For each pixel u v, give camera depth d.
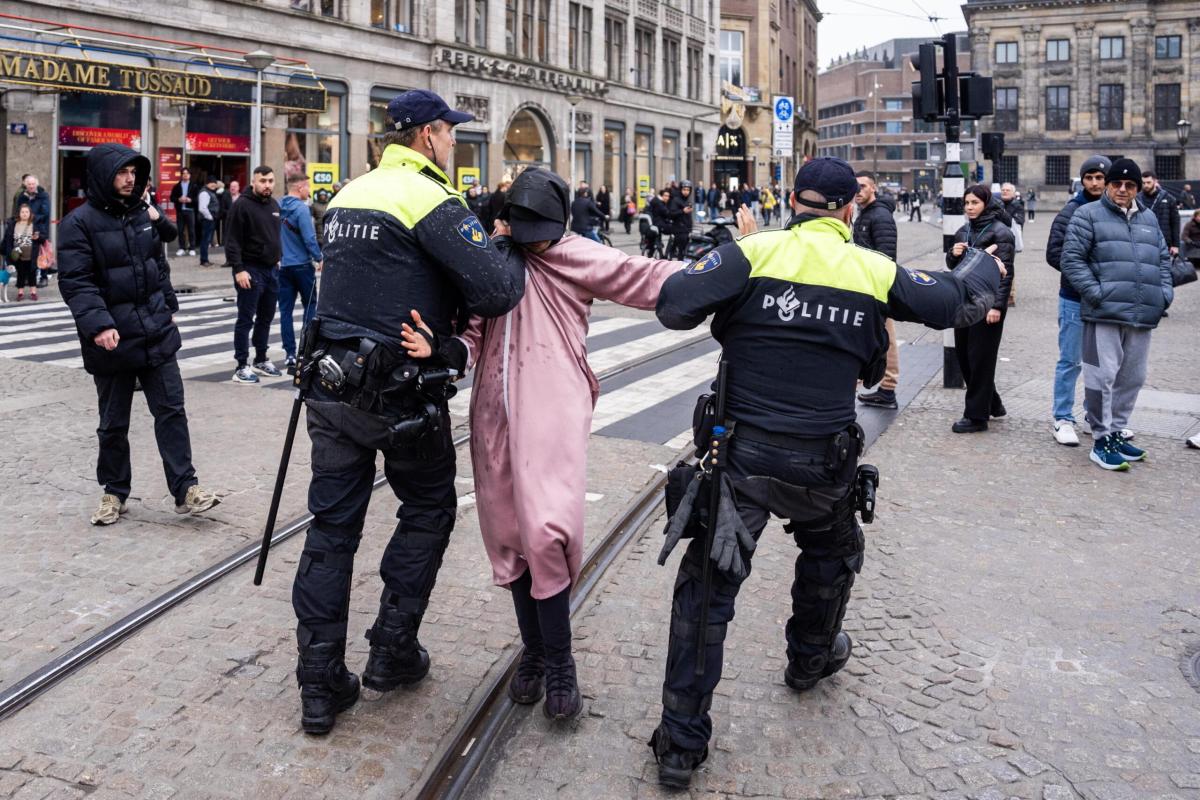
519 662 3.92
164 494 5.90
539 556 3.28
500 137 36.22
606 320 14.62
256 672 3.79
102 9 22.23
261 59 20.48
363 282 3.32
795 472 3.21
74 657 3.80
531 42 38.25
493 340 3.43
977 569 4.96
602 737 3.43
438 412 3.37
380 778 3.13
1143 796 3.08
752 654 4.06
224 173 26.05
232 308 15.61
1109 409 6.77
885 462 6.95
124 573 4.70
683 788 3.12
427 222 3.24
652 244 24.30
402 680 3.67
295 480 6.22
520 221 3.35
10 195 21.14
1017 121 75.31
